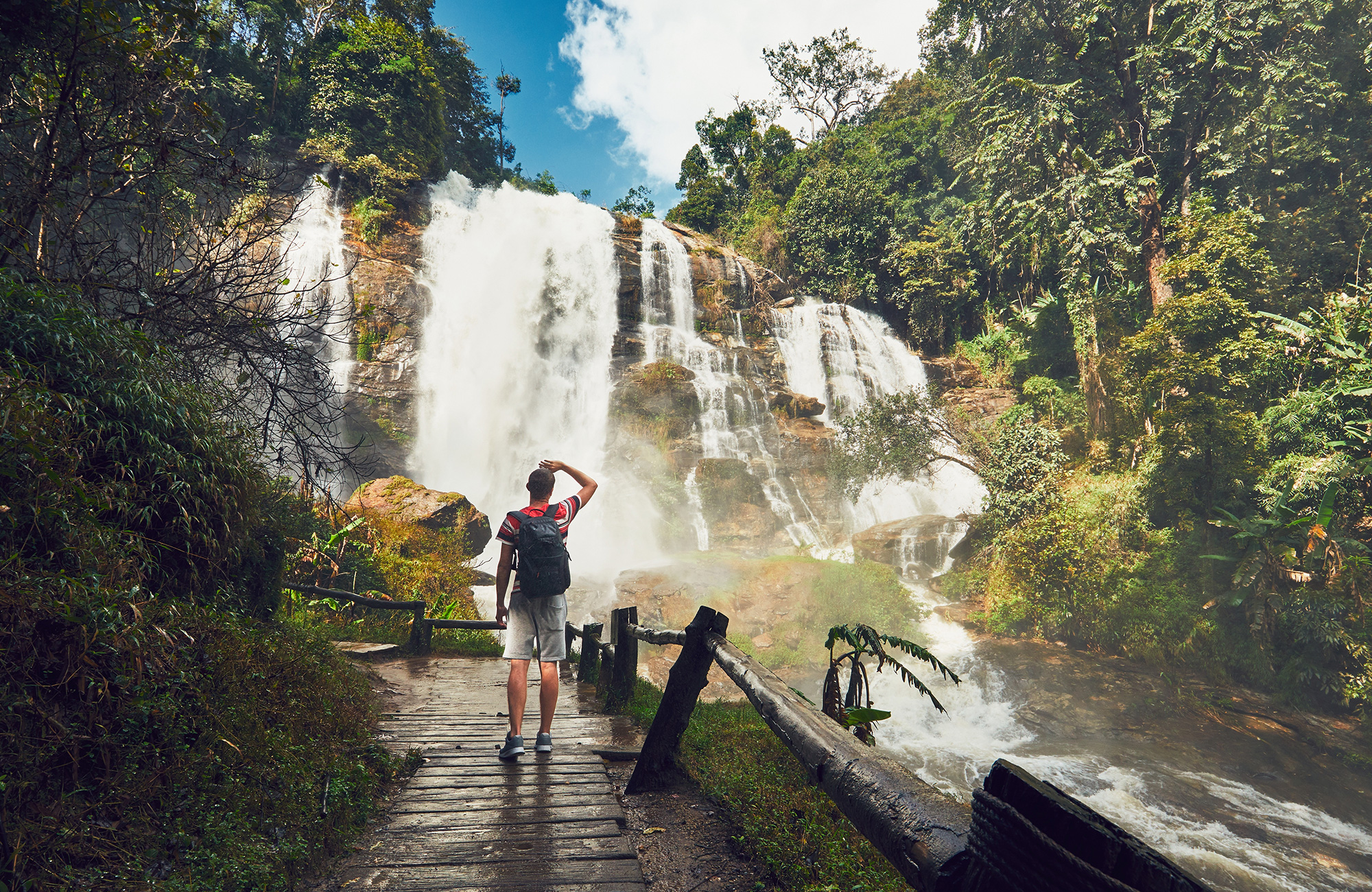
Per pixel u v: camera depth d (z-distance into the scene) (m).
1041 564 17.05
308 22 30.20
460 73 39.94
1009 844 0.74
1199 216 22.67
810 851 2.77
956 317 36.53
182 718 2.72
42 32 4.19
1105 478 19.03
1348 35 22.80
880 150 42.69
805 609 17.23
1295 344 19.22
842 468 22.97
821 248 39.75
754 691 2.63
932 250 36.25
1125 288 24.80
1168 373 18.80
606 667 6.50
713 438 27.66
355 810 3.12
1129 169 23.78
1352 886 8.17
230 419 5.07
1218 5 22.36
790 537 24.41
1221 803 10.15
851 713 3.71
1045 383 26.86
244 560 5.05
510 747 4.04
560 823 3.15
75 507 2.88
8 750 2.08
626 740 4.76
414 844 2.90
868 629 4.25
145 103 4.64
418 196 30.27
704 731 4.63
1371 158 22.72
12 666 2.16
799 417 30.56
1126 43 25.14
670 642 4.39
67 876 1.90
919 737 13.09
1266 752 11.61
